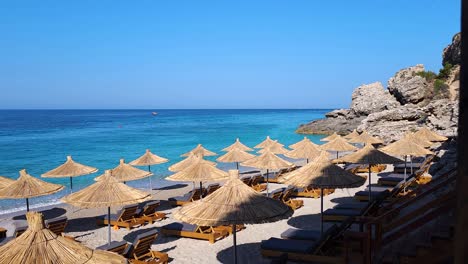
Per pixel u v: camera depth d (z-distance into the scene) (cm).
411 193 962
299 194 1773
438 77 4866
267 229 1298
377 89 5641
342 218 1307
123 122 10738
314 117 14062
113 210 1673
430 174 2012
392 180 1930
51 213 1656
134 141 5078
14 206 1808
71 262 428
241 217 760
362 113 5597
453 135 2780
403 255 667
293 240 1045
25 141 5175
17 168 2941
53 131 7162
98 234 1331
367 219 945
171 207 1697
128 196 1062
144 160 2059
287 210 831
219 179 1456
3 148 4322
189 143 4759
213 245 1159
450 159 1895
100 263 439
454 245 113
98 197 1039
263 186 1983
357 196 1661
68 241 465
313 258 941
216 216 764
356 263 698
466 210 110
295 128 7738
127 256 986
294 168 2306
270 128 7800
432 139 2323
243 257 1049
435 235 657
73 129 7731
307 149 2080
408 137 1778
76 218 1556
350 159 1478
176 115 17525
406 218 632
